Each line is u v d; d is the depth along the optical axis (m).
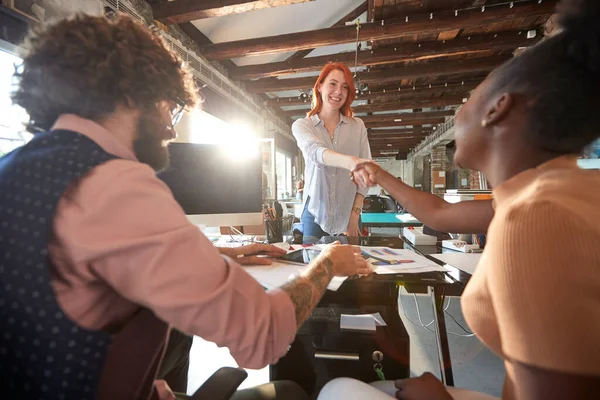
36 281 0.34
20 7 1.92
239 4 3.33
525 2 3.51
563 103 0.36
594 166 1.37
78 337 0.35
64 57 0.41
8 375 0.36
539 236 0.30
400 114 8.92
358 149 1.77
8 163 0.39
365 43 5.29
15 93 0.45
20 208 0.35
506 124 0.42
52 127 0.45
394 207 5.22
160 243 0.35
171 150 1.27
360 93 6.32
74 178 0.36
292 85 6.14
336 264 0.65
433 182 11.12
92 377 0.36
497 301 0.34
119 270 0.35
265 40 4.35
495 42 4.46
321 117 1.76
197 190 1.32
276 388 0.68
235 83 5.84
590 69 0.35
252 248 0.94
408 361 0.92
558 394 0.30
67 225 0.34
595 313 0.29
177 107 0.55
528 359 0.31
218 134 5.67
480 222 0.80
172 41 3.88
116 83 0.43
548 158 0.40
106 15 0.49
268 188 5.27
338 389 0.61
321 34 4.17
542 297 0.29
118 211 0.35
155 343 0.44
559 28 0.38
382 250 1.04
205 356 1.92
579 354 0.28
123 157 0.43
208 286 0.38
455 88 6.39
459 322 2.23
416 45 4.72
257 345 0.41
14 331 0.35
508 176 0.43
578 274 0.29
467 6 3.71
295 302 0.50
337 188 1.67
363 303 1.02
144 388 0.46
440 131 9.82
